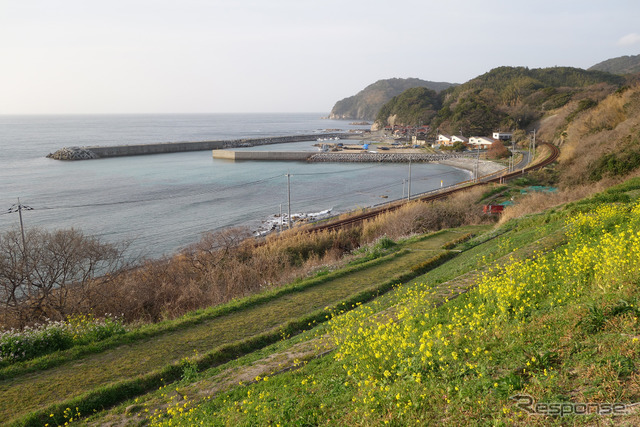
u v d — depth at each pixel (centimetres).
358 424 443
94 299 1658
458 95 16150
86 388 881
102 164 8119
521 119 11325
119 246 3183
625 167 3469
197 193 5425
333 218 3831
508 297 679
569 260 853
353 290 1511
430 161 9156
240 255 2350
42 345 1045
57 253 1786
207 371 925
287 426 503
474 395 416
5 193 5050
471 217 3309
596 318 479
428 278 1486
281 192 5659
